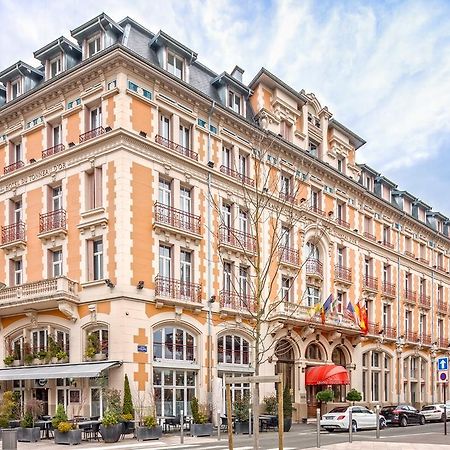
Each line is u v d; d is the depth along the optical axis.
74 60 25.86
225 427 22.97
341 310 35.03
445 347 47.25
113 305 21.70
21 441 19.05
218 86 28.50
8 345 25.27
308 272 31.83
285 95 31.83
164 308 23.11
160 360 22.66
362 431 25.33
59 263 24.34
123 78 22.92
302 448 16.14
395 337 39.94
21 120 26.72
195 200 25.44
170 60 25.81
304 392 30.16
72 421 19.09
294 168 31.59
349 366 34.62
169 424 21.58
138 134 23.08
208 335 24.89
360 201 38.19
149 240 22.97
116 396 20.33
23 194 26.05
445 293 49.34
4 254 26.28
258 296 11.27
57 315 23.45
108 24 24.50
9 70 27.34
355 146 38.78
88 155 23.58
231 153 28.03
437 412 33.34
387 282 40.44
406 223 44.06
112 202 22.42
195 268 24.88
